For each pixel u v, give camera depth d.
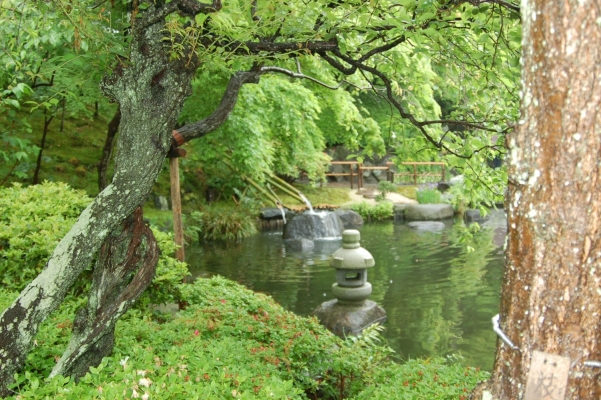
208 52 3.69
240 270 12.11
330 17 3.75
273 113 12.98
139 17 3.60
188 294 6.30
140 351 3.60
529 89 1.96
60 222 6.29
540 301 1.99
